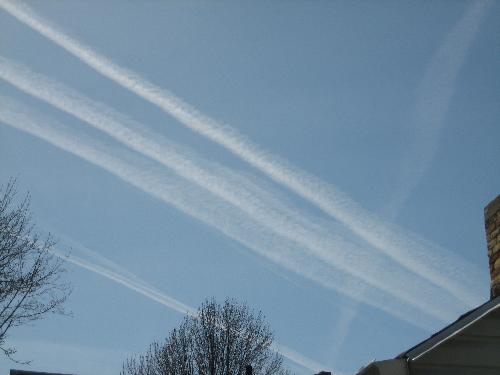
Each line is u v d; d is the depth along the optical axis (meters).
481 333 8.44
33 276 26.39
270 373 36.62
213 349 35.81
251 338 36.78
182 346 36.31
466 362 8.30
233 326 36.72
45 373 26.14
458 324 8.43
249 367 34.16
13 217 27.06
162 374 35.91
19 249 26.75
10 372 25.80
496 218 9.88
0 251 26.09
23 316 26.16
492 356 8.34
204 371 35.47
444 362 8.30
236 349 36.09
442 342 8.37
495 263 9.77
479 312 8.50
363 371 8.64
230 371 35.50
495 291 9.62
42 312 26.66
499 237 9.73
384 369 8.30
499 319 8.52
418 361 8.31
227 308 37.28
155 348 36.91
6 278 25.91
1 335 25.42
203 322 36.75
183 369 35.53
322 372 20.62
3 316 25.62
